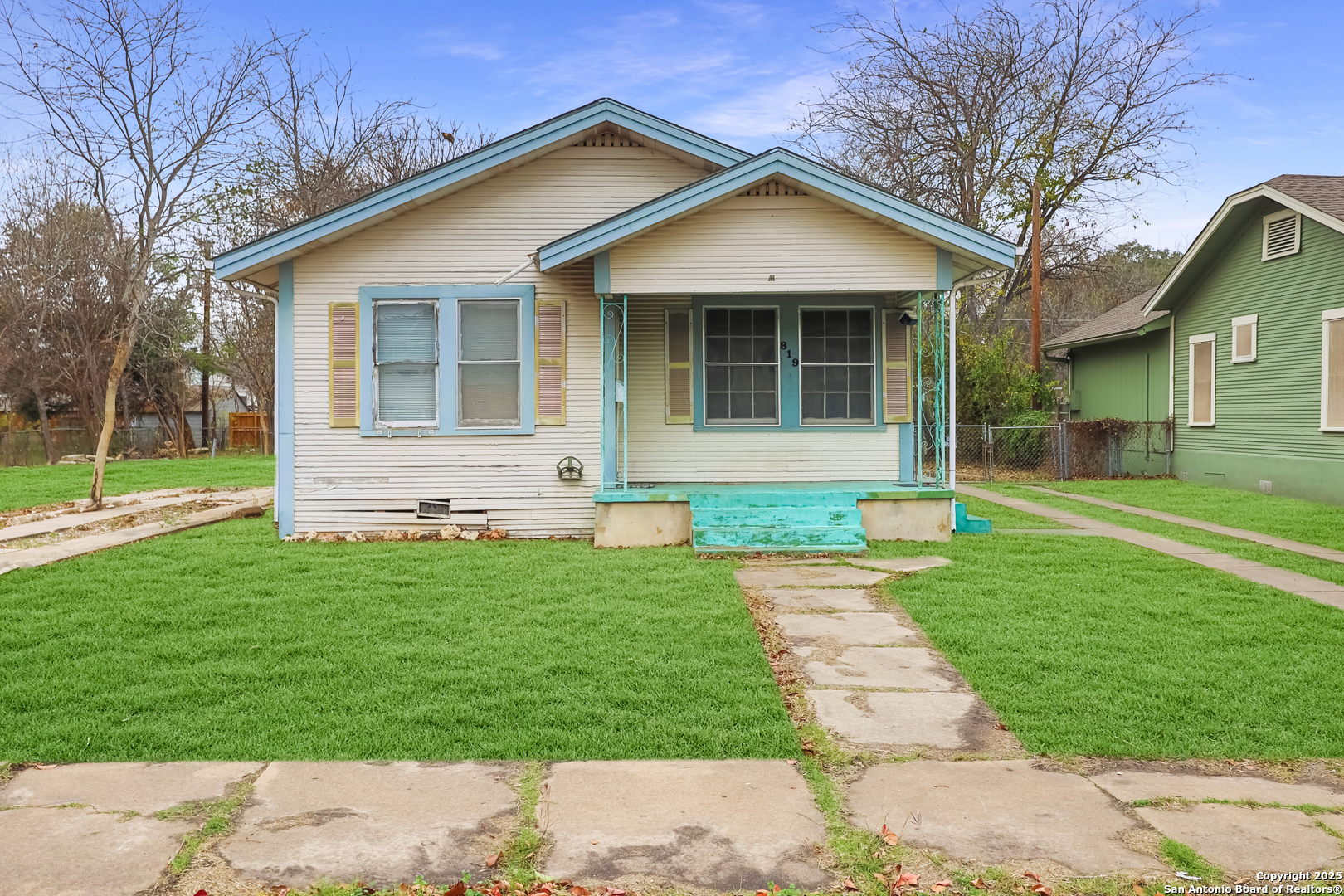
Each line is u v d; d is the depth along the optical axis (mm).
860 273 10109
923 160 26750
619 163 11008
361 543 10516
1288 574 8867
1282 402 15805
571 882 3404
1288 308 15594
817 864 3539
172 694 5387
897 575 8586
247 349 32406
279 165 23234
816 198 10102
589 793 4133
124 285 16391
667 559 9320
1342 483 14328
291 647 6270
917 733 4914
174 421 35844
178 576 8531
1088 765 4480
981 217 26906
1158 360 20203
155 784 4230
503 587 8039
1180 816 3924
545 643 6375
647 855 3596
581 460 10859
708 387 11672
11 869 3477
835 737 4855
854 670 5941
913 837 3738
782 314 11625
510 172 10922
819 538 9703
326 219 10406
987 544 10281
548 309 10812
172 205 14320
